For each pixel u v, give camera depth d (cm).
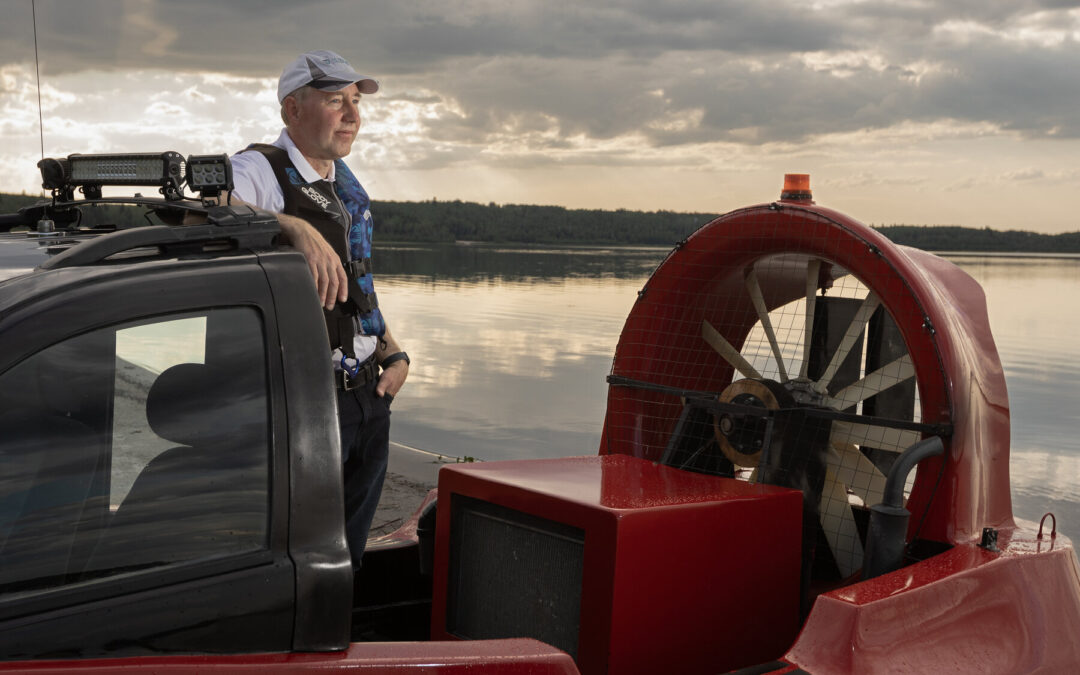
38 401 181
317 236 236
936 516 332
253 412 200
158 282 193
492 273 6875
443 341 2744
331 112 354
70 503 183
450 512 314
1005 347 3003
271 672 188
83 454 185
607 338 2878
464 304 4041
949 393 330
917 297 339
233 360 199
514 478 305
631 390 415
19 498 179
